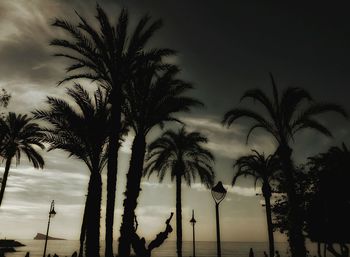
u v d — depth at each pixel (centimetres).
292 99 1794
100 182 2153
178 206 2938
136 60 1772
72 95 2139
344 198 2286
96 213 2066
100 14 1720
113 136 1734
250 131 1900
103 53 1742
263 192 3038
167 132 3092
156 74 1964
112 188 1684
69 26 1688
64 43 1708
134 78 1858
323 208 2353
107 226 1639
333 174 2375
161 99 1973
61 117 2047
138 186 1833
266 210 2995
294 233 1684
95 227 2030
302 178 2559
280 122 1836
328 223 2291
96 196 2109
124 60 1764
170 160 3128
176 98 1994
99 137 2156
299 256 1641
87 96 2169
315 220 2361
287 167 1778
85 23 1705
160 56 1764
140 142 1912
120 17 1781
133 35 1769
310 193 2491
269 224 2950
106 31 1728
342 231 2242
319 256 2756
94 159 2172
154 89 1939
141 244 918
